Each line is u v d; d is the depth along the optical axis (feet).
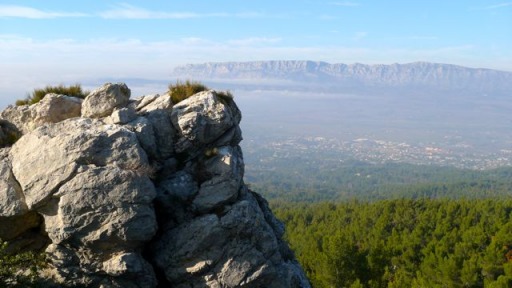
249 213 58.95
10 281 49.37
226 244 57.36
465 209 277.85
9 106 64.13
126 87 64.69
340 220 329.52
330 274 138.41
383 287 144.77
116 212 50.85
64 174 51.65
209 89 69.41
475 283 147.84
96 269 52.60
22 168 53.11
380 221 264.93
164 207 58.59
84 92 73.46
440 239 214.48
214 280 56.39
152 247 57.82
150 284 54.44
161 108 63.77
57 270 52.75
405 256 194.70
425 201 323.37
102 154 53.31
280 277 59.98
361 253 142.20
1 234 53.42
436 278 159.33
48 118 62.80
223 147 62.80
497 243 172.76
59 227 50.88
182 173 60.18
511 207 288.92
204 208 58.29
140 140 58.34
